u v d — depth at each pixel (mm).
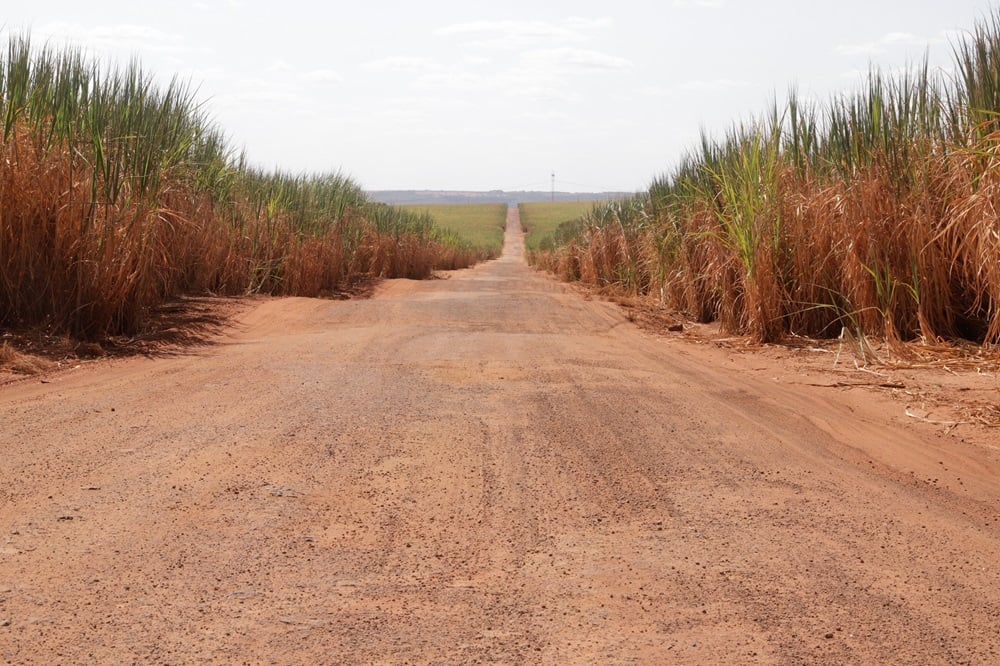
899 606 2865
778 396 6594
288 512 3666
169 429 5004
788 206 9953
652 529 3572
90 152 8633
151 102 10250
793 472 4465
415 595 2906
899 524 3697
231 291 13242
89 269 8312
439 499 3895
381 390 6207
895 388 6953
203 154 13281
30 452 4500
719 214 10539
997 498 4207
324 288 16016
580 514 3744
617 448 4801
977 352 8109
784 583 3041
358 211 20875
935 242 8656
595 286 18688
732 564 3207
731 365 8289
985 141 8375
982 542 3504
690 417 5613
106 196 8406
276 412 5453
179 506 3705
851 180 9477
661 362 8039
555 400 5996
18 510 3625
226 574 3031
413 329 9812
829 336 9688
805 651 2549
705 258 11602
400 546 3342
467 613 2777
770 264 9672
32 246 8211
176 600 2820
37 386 6410
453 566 3160
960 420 5844
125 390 6164
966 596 2955
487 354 7980
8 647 2484
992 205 7617
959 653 2547
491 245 67750
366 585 2977
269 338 9156
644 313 12219
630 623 2721
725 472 4414
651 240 14648
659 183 14914
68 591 2865
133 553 3193
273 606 2795
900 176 9070
